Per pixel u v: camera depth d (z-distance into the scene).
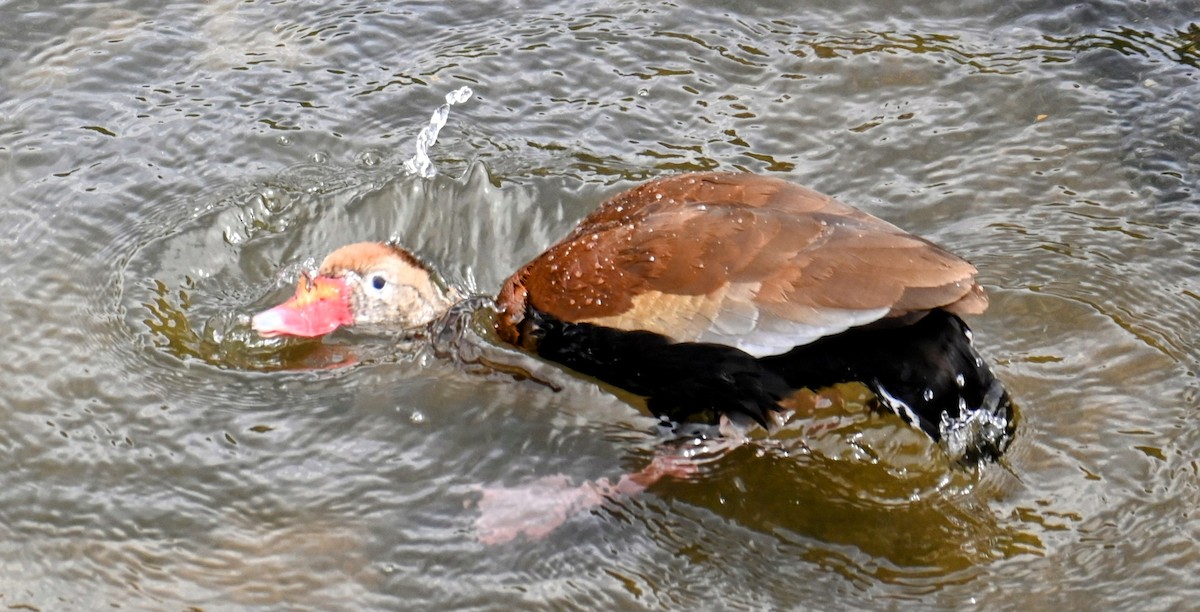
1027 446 5.89
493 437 6.08
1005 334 6.49
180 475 5.82
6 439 5.97
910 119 7.89
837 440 6.07
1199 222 7.08
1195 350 6.35
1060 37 8.41
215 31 8.59
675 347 5.71
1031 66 8.19
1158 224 7.10
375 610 5.22
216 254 7.20
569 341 6.14
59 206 7.30
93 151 7.68
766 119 7.94
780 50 8.41
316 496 5.73
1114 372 6.25
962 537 5.55
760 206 5.91
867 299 5.38
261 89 8.15
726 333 5.57
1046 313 6.59
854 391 6.22
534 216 7.41
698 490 5.85
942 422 5.59
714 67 8.30
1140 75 8.08
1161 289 6.70
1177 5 8.59
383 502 5.71
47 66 8.24
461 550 5.49
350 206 7.48
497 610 5.23
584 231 6.30
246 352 6.63
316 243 7.37
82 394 6.23
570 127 7.92
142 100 8.05
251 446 5.98
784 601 5.30
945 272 5.36
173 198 7.43
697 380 5.84
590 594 5.31
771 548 5.57
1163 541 5.42
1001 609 5.20
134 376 6.36
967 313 5.50
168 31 8.55
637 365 5.95
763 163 7.63
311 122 7.94
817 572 5.43
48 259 6.98
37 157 7.61
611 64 8.34
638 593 5.33
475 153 7.75
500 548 5.50
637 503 5.77
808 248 5.57
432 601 5.26
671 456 6.02
